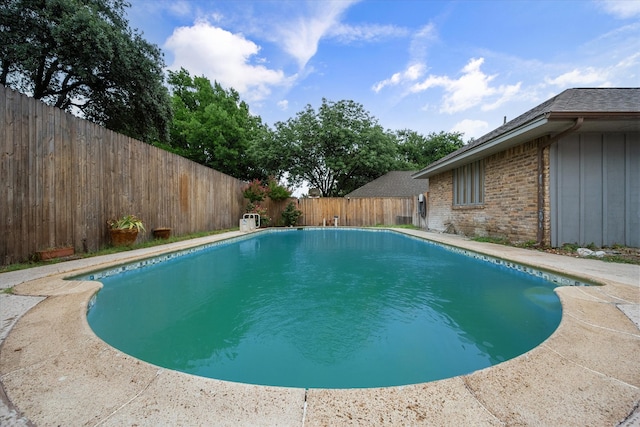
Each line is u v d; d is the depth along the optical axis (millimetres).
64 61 9953
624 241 5707
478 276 4660
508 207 6934
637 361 1649
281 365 2195
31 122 4625
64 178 5172
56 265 4402
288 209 16109
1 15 8930
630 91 6133
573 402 1309
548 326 2822
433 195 11617
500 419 1210
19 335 2020
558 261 4461
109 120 13250
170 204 8445
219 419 1228
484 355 2309
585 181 5734
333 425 1194
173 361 2256
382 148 21469
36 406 1298
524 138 6047
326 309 3312
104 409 1283
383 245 8625
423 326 2838
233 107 23812
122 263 4742
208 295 3830
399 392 1411
